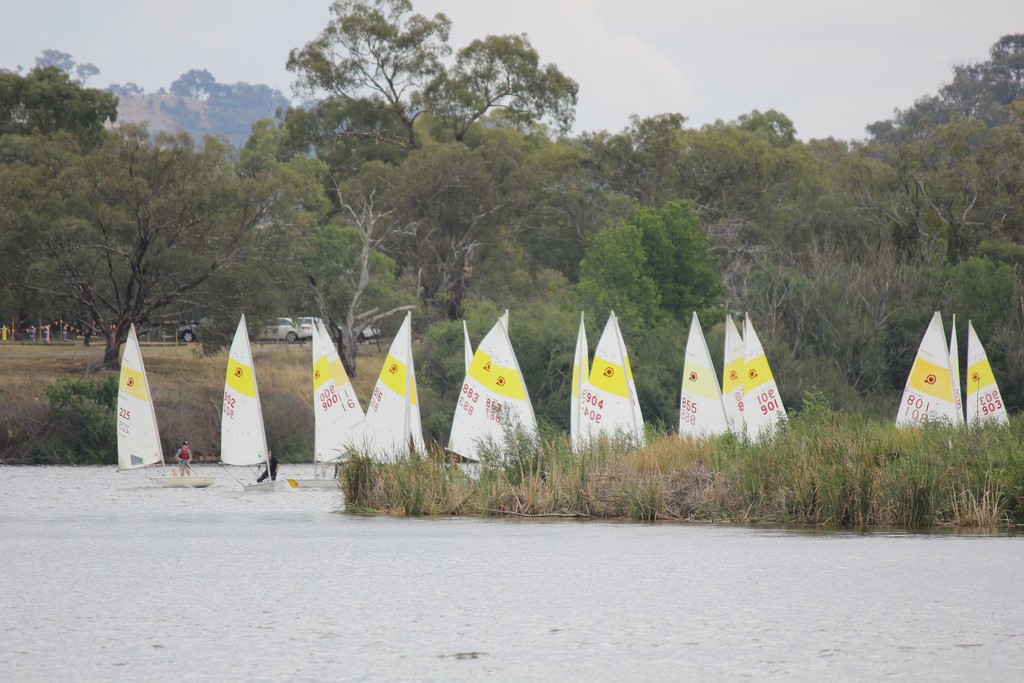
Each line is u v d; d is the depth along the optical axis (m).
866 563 103.19
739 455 141.88
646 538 121.31
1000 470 130.00
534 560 107.12
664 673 67.81
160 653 72.62
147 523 142.25
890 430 152.38
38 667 69.50
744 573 99.06
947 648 72.75
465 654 72.25
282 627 79.62
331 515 149.00
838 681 65.88
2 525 141.00
